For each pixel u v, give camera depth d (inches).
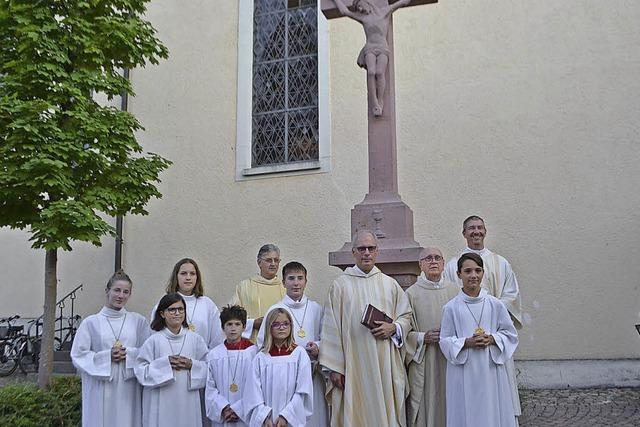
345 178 420.2
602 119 374.6
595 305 362.0
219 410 197.2
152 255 453.7
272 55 456.4
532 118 386.3
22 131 291.3
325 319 208.5
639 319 354.6
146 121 468.8
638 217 362.3
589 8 385.1
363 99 423.5
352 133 422.9
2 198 301.4
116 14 328.8
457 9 409.1
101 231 303.3
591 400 323.3
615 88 374.9
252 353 204.4
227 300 433.4
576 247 369.4
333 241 416.5
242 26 459.5
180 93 465.4
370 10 252.2
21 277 498.9
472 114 397.7
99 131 307.4
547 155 381.1
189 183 453.4
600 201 369.4
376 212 236.8
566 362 361.4
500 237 382.3
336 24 436.5
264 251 251.9
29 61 300.8
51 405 256.4
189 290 234.8
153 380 205.6
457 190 394.3
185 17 471.8
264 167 437.7
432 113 405.1
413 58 413.7
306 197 426.0
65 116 311.7
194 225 448.1
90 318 220.7
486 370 191.2
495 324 196.2
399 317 207.3
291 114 446.0
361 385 201.2
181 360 208.8
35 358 446.9
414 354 207.6
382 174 244.4
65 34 309.7
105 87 317.7
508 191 384.8
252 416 186.7
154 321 217.0
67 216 288.8
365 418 199.2
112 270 470.9
